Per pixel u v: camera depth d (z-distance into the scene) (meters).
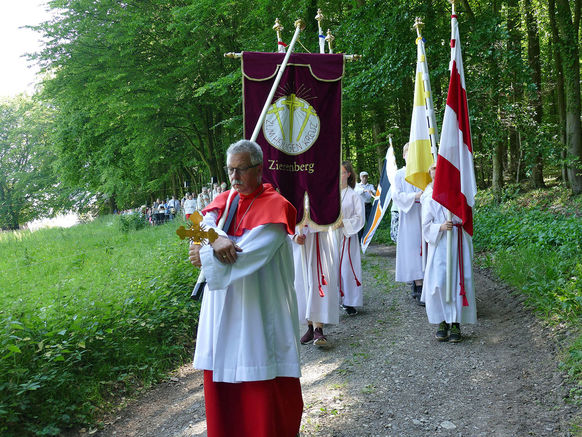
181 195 31.66
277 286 2.82
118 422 3.88
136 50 18.55
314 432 3.35
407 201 6.83
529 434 3.15
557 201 12.80
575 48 13.08
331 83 4.98
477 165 19.41
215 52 17.84
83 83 18.83
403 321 5.86
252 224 2.74
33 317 4.49
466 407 3.60
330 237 5.30
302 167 4.98
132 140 20.42
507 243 9.07
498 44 11.33
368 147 16.27
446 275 5.02
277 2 14.55
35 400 3.70
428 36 11.77
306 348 5.25
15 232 15.90
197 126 21.64
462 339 5.04
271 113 4.94
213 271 2.55
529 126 13.51
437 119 12.11
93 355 4.46
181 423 3.78
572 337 4.39
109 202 36.84
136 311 5.41
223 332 2.71
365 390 3.99
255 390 2.69
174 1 18.39
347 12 13.65
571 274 5.96
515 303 5.91
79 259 9.03
